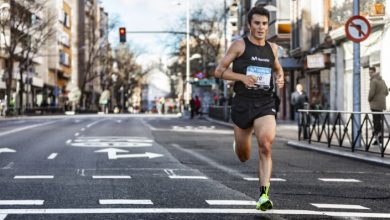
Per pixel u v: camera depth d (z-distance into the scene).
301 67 40.94
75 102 91.81
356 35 17.08
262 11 7.12
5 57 69.31
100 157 14.86
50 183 9.89
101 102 107.25
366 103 28.09
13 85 73.38
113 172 11.59
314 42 35.97
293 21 40.16
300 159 14.98
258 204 7.02
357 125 16.03
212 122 43.44
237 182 10.15
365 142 15.62
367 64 27.56
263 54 7.14
